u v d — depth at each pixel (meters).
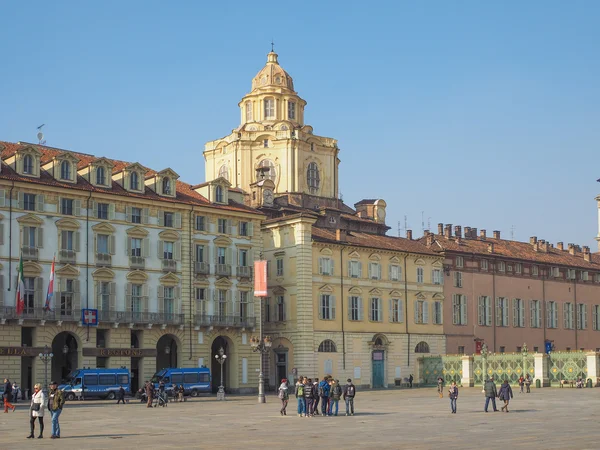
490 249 128.25
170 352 98.12
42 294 85.00
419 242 125.06
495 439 41.09
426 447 37.59
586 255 147.75
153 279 93.12
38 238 85.19
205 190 100.56
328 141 136.00
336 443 39.78
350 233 114.62
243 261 101.62
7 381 68.69
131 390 91.50
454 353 119.88
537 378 103.12
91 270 88.50
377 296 111.75
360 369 108.38
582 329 139.50
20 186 84.19
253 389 100.69
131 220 92.12
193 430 47.97
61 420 56.69
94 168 90.44
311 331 103.50
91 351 87.06
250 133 132.38
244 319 100.12
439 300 119.12
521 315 130.00
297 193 129.62
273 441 41.03
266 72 137.50
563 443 38.72
